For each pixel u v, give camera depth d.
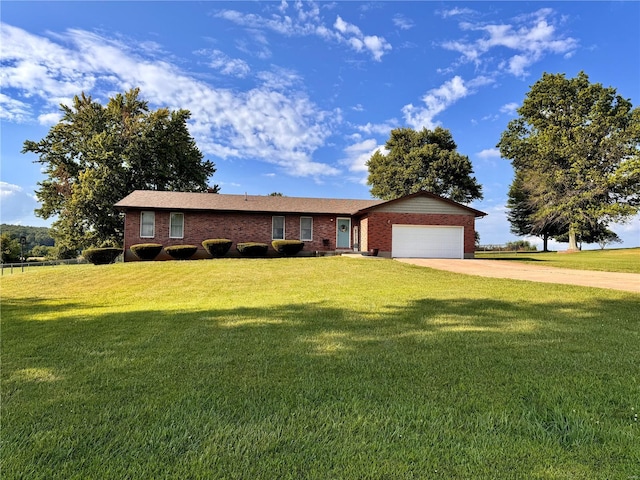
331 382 3.15
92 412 2.59
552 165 32.84
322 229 21.81
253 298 8.29
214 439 2.22
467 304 6.99
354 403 2.73
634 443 2.13
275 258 19.12
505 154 36.31
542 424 2.40
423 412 2.58
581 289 8.85
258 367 3.55
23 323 6.02
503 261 18.72
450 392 2.92
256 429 2.34
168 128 31.03
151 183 30.61
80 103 29.56
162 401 2.77
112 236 28.02
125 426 2.38
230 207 20.56
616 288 9.06
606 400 2.74
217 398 2.83
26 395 2.91
